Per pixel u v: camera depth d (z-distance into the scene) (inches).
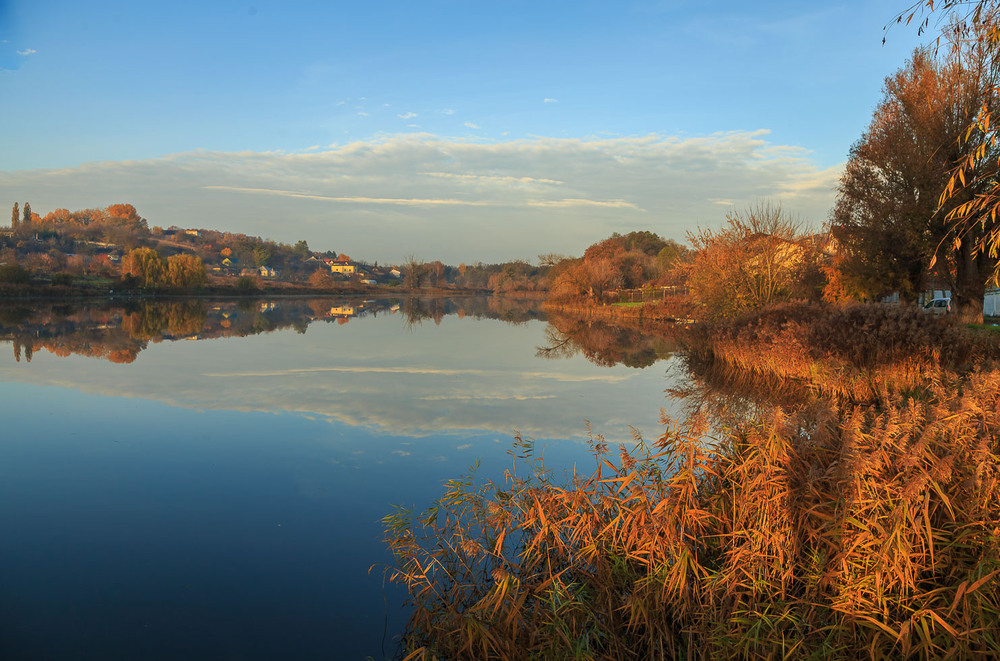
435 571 201.8
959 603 136.6
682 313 1464.1
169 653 171.6
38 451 375.2
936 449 183.2
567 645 158.1
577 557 191.9
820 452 187.3
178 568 224.5
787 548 160.7
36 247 4030.5
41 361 764.0
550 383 638.5
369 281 6328.7
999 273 178.5
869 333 543.2
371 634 180.7
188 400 534.0
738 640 148.0
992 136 170.4
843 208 924.6
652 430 421.7
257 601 199.9
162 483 317.4
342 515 272.7
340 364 776.9
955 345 479.5
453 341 1109.1
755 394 551.8
